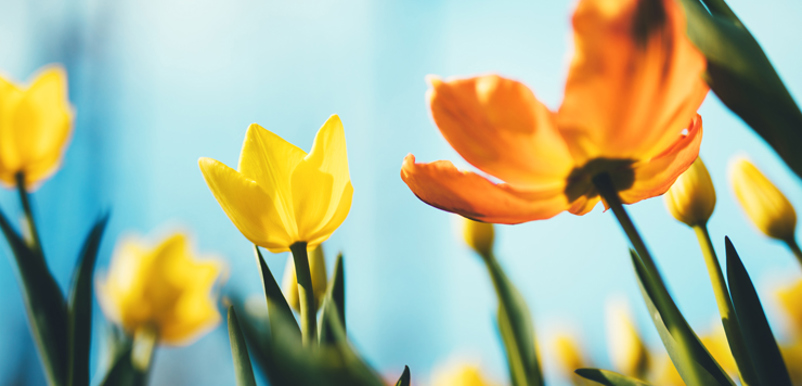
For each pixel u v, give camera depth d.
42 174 0.73
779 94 0.55
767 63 0.55
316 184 0.61
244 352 0.57
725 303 0.59
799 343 0.83
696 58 0.55
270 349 0.53
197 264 0.81
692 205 0.61
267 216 0.60
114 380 0.69
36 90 0.73
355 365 0.52
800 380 0.79
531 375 0.68
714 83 0.56
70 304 0.68
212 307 0.81
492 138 0.57
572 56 0.55
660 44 0.54
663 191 0.59
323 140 0.61
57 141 0.73
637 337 0.78
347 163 0.62
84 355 0.68
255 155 0.61
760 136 0.56
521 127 0.57
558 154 0.57
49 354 0.67
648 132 0.56
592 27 0.54
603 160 0.57
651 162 0.57
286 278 0.64
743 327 0.58
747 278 0.58
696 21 0.56
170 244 0.80
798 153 0.55
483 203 0.58
